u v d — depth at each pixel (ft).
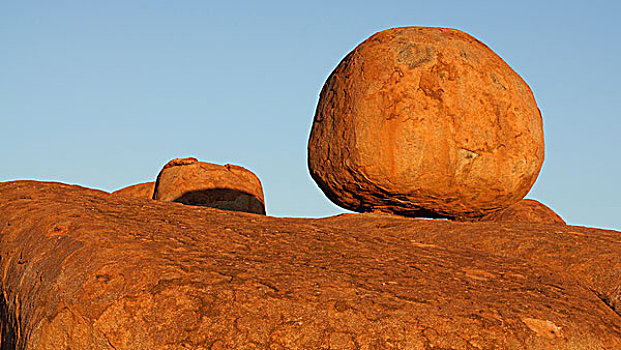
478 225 32.17
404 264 26.12
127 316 21.29
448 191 34.06
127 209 28.78
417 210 35.91
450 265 26.68
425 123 33.04
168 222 27.68
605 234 30.86
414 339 20.98
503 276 26.14
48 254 24.70
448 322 21.63
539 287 25.32
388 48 34.50
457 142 33.19
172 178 50.98
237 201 50.78
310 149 37.14
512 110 34.42
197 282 22.15
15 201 29.58
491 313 22.34
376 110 33.47
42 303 22.68
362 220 33.76
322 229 30.01
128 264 22.82
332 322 21.22
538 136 35.29
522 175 34.55
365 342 20.79
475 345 21.15
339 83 35.58
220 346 20.47
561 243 29.09
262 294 21.95
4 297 26.18
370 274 24.50
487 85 34.12
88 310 21.65
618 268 26.53
